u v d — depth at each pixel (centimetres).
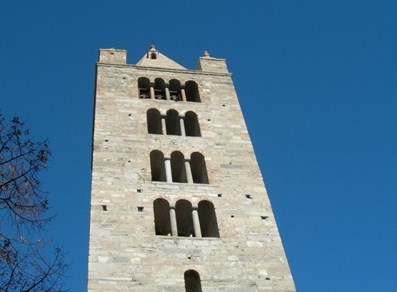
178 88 4616
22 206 1522
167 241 2945
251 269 2875
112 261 2758
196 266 2833
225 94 4497
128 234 2939
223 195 3356
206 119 4097
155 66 4775
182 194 3309
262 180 3528
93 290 2588
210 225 3291
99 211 3058
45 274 1443
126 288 2633
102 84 4316
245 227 3144
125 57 4791
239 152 3772
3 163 1520
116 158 3500
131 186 3291
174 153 3694
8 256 1442
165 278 2728
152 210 3133
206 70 4856
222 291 2725
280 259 2964
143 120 3941
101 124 3806
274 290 2778
